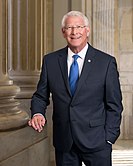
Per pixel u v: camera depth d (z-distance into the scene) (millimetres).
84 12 9367
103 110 3570
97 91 3488
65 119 3525
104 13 9492
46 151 3900
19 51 5203
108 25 9523
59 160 3670
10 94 3512
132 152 7859
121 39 9969
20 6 5156
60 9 8055
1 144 2871
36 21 5320
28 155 3365
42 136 3785
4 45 3666
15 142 3127
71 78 3541
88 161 3557
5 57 3680
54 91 3580
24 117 3541
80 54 3551
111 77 3500
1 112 3338
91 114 3500
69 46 3541
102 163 3527
